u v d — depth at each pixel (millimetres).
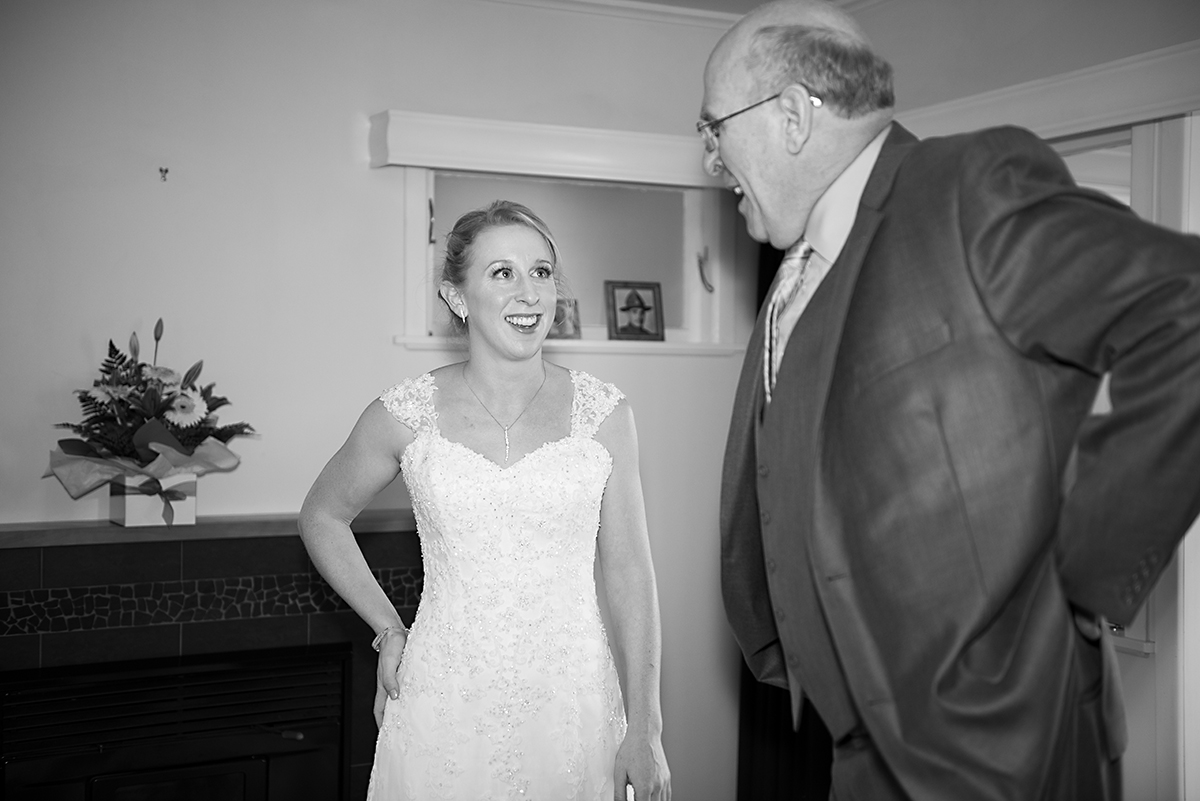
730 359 4070
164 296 3314
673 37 3949
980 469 1204
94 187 3232
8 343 3156
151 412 3070
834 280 1334
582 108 3826
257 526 3223
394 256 3582
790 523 1380
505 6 3705
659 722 2129
